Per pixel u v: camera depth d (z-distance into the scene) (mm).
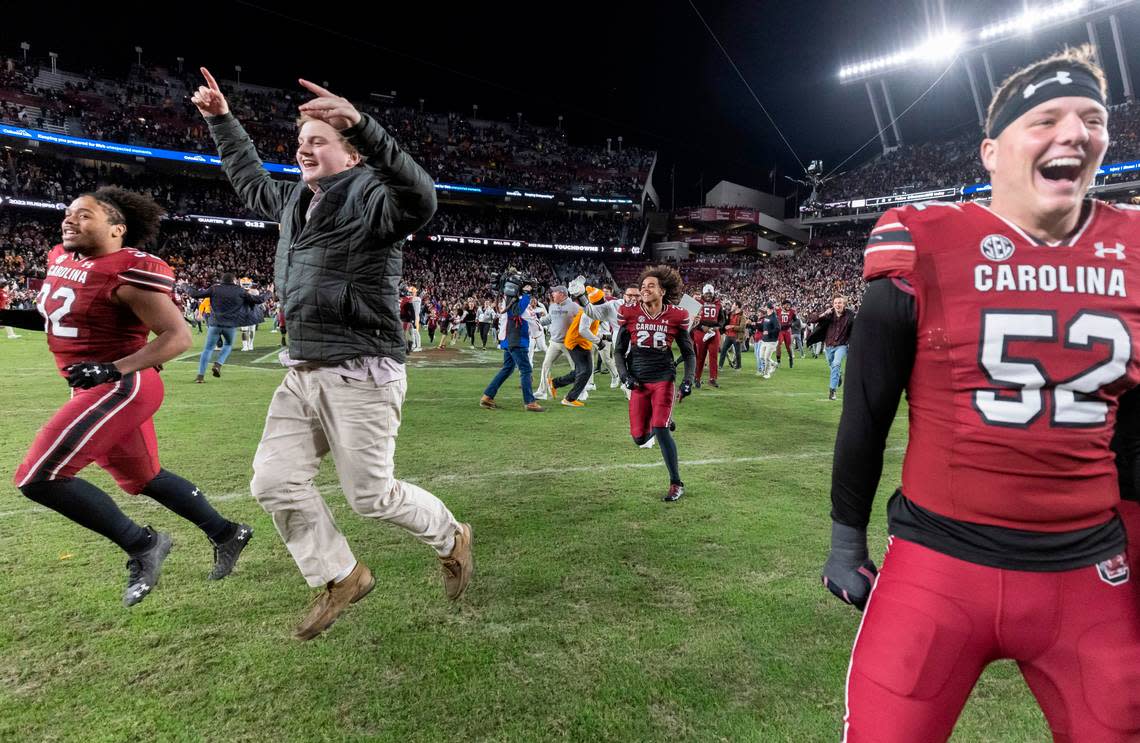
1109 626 1158
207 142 39188
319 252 2330
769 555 3465
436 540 2670
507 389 10430
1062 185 1125
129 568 2775
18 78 35875
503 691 2227
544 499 4441
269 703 2141
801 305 46531
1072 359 1104
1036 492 1136
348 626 2635
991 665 2488
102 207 2754
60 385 8805
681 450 6109
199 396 8391
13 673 2266
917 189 51062
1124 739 1139
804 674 2363
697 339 10969
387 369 2438
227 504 4121
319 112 1835
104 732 1988
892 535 1323
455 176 48938
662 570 3248
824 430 7199
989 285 1143
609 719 2096
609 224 56781
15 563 3172
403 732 2018
